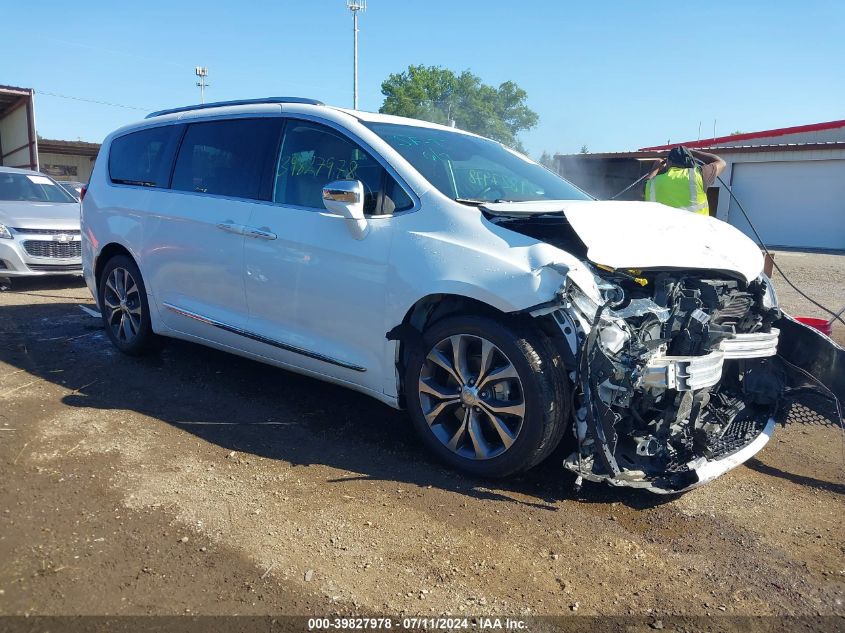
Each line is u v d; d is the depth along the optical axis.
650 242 3.56
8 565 2.73
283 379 5.18
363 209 3.96
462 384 3.61
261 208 4.43
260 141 4.62
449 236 3.62
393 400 3.91
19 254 8.64
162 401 4.64
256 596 2.62
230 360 5.62
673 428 3.46
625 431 3.43
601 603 2.70
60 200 10.40
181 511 3.21
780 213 24.19
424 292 3.59
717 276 3.91
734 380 4.27
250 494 3.40
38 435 3.97
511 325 3.41
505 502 3.44
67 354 5.68
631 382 3.16
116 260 5.56
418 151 4.20
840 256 19.72
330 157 4.24
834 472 4.05
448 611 2.60
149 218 5.18
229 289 4.61
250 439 4.07
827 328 5.11
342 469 3.73
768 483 3.87
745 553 3.11
